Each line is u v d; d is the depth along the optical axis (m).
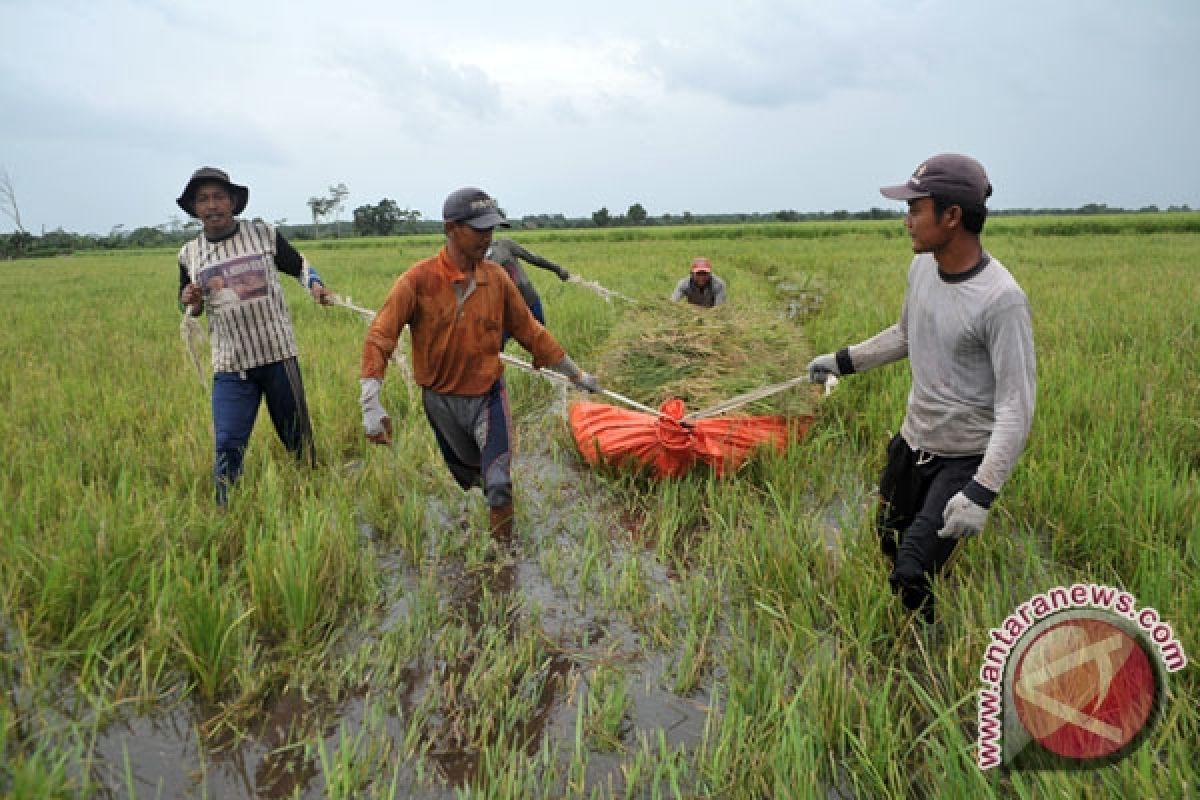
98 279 21.95
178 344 8.42
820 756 2.24
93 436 4.70
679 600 3.20
